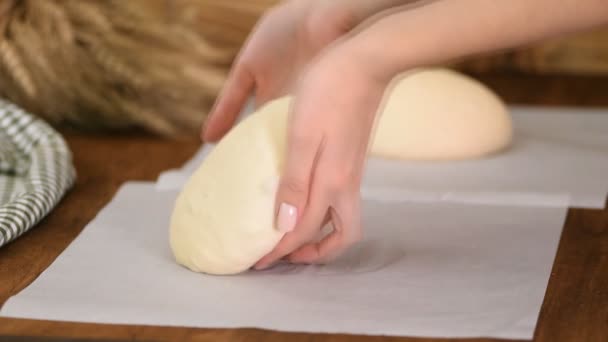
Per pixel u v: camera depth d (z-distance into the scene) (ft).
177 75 4.57
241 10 5.51
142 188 3.95
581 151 4.36
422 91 4.31
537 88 5.44
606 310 3.05
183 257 3.28
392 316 3.01
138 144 4.52
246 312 3.04
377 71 2.92
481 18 2.88
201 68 4.62
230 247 3.18
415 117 4.25
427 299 3.10
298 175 2.96
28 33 4.48
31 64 4.48
